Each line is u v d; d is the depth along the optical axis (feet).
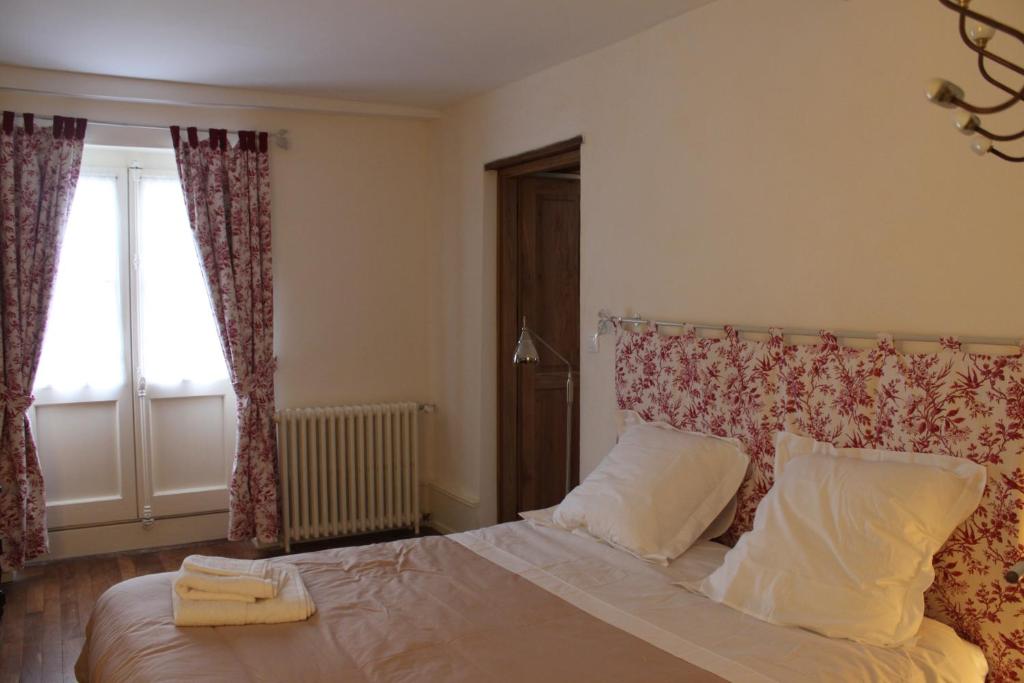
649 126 11.26
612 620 7.51
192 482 15.76
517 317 15.43
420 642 7.01
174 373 15.47
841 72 8.66
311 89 14.75
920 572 7.14
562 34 11.49
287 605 7.54
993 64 7.34
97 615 8.09
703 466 9.64
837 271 8.79
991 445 7.38
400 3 10.25
